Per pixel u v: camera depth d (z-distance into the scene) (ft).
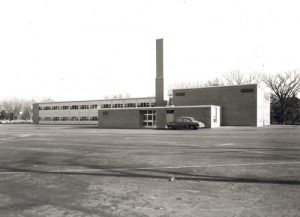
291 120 231.71
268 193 20.98
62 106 238.68
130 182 25.09
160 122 143.54
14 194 21.53
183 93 160.86
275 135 80.07
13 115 403.75
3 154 45.47
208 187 22.95
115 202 19.20
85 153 45.42
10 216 16.74
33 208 18.16
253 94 141.90
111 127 158.40
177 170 30.17
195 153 43.65
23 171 30.91
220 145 54.65
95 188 23.09
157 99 172.96
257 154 41.83
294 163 33.91
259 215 16.35
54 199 20.10
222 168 31.01
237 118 145.48
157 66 173.88
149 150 48.16
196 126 120.37
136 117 150.92
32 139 75.72
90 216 16.55
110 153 44.98
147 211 17.28
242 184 23.86
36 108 255.50
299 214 16.47
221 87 149.89
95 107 220.23
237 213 16.72
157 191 21.93
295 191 21.50
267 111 170.09
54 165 34.55
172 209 17.58
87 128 148.25
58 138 77.97
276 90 231.30
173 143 59.57
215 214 16.60
